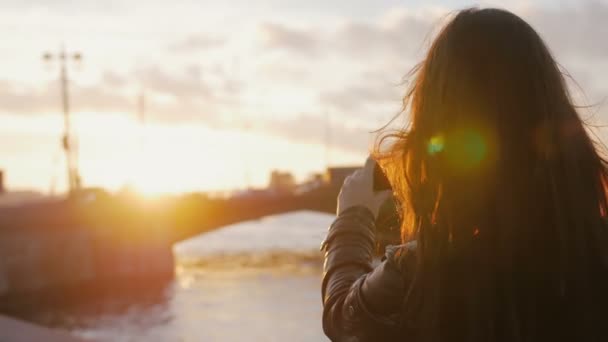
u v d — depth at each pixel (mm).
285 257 89188
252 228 151000
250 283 70125
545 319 1314
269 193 72812
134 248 72250
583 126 1413
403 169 1412
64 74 73062
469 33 1420
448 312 1319
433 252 1341
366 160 1532
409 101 1461
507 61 1384
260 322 53250
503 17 1430
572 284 1316
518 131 1355
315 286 67000
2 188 125125
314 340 45844
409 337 1364
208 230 73625
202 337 49938
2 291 61625
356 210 1494
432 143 1374
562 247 1318
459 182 1347
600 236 1348
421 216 1375
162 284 71188
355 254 1463
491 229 1324
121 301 63344
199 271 79438
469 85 1381
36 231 64938
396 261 1374
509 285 1312
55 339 5262
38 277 64750
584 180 1366
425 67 1449
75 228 68188
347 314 1401
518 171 1345
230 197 72938
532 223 1324
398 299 1363
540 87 1379
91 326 54250
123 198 72750
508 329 1303
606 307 1333
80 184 74125
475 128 1358
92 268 69125
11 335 5457
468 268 1321
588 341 1313
